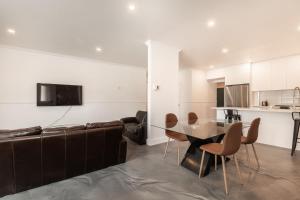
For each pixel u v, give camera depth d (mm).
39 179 2020
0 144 1765
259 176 2287
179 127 2734
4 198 1793
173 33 3244
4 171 1816
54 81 4781
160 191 1925
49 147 2053
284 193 1880
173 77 4172
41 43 3873
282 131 3695
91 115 5465
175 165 2678
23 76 4316
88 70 5406
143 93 6809
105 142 2523
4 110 4082
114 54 4801
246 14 2502
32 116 4438
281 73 4965
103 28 3035
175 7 2320
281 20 2682
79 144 2273
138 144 3898
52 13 2506
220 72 6660
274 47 4078
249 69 5676
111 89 5930
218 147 2197
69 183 2107
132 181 2154
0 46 4012
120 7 2332
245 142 2371
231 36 3387
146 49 4312
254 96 5781
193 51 4457
